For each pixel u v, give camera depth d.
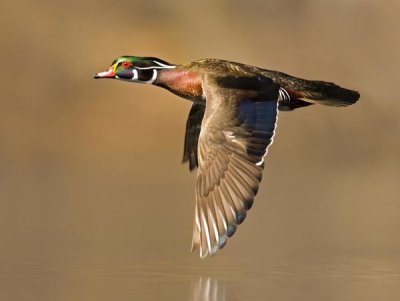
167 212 14.97
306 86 9.48
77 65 21.30
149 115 20.95
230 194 8.47
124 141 20.53
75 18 21.91
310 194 16.95
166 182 17.95
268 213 15.14
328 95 9.49
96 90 21.09
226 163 8.59
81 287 10.14
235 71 9.59
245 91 9.12
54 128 20.41
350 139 21.19
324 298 9.74
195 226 8.52
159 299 9.66
